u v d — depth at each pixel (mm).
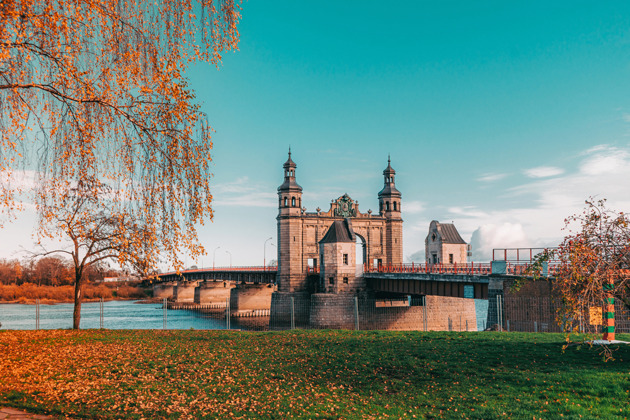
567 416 15531
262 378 21297
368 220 104250
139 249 17234
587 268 19719
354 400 18125
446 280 62312
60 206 17844
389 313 86250
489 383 19609
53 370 21844
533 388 18500
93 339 33094
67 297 151125
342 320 86562
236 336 35094
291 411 16719
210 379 20938
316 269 100250
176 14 16953
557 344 26688
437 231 86188
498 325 41031
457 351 25969
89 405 16844
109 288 186750
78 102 16781
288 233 98625
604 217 20094
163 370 22578
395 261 104750
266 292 129500
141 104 17219
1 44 14125
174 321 101938
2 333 35688
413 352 26125
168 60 16844
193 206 17562
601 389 17859
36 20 14469
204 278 154500
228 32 17312
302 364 24047
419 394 18656
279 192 101125
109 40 16250
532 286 38875
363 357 25266
